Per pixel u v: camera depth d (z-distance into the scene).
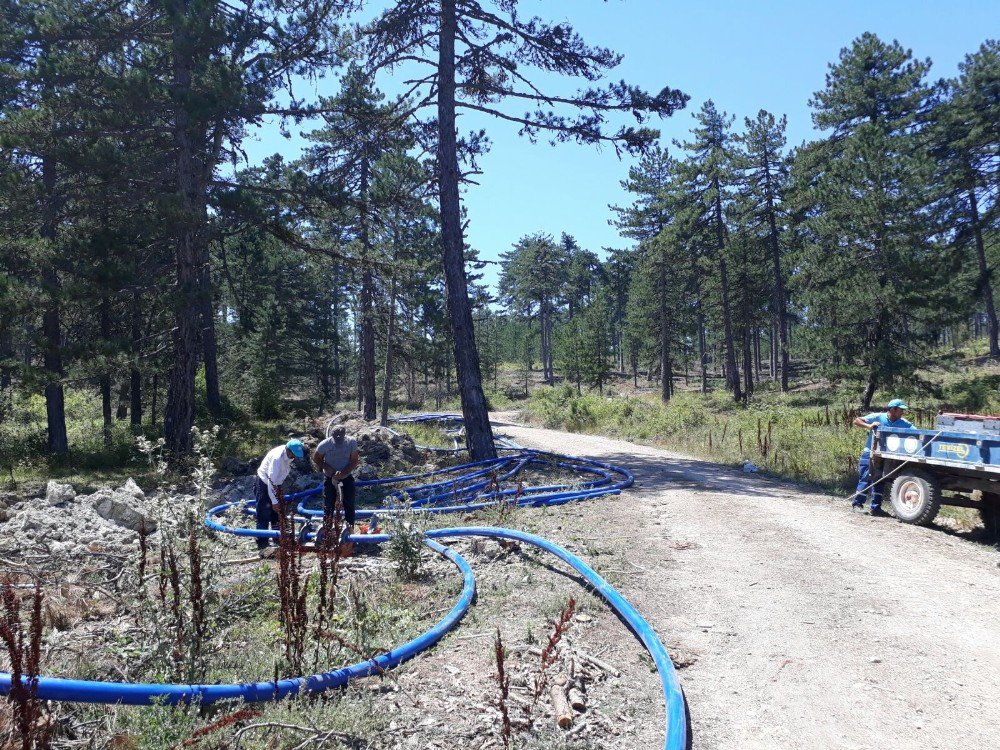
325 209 16.70
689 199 39.78
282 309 38.34
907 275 22.12
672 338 51.38
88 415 30.55
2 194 13.52
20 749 3.11
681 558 6.99
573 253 87.19
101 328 18.94
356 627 4.60
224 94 13.74
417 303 24.11
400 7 14.48
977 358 38.56
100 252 13.37
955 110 31.11
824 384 37.59
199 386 28.36
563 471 13.18
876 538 7.82
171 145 15.15
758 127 38.47
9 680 3.50
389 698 3.93
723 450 16.89
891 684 4.22
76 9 14.39
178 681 3.90
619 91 14.09
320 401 38.88
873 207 22.47
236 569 6.52
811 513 9.22
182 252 15.12
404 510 6.92
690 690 4.18
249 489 11.21
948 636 4.95
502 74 15.76
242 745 3.32
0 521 8.37
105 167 13.40
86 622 5.18
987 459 7.45
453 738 3.53
